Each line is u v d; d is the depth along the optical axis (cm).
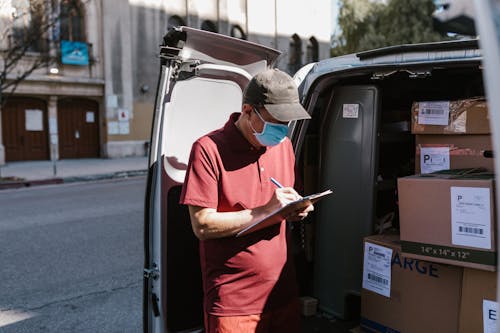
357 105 271
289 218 192
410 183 210
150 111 1991
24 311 407
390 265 242
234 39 228
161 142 223
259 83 183
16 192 1130
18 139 1705
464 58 211
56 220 762
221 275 195
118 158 1878
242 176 193
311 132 291
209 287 198
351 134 274
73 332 368
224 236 186
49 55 1514
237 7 2262
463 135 235
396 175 308
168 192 228
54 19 1401
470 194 193
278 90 180
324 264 293
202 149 188
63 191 1123
